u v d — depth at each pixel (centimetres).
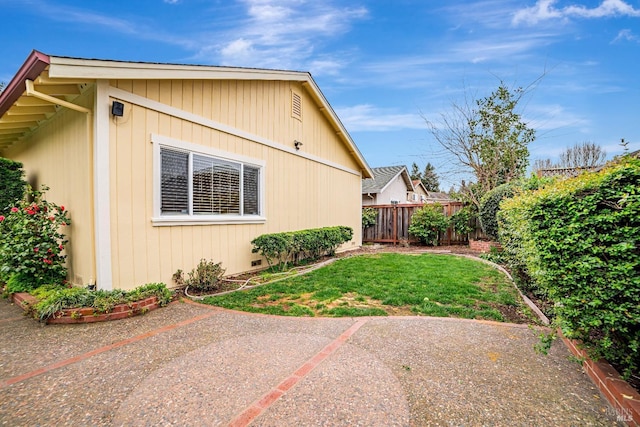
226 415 216
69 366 283
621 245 222
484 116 1259
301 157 897
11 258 476
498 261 784
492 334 356
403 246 1254
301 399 234
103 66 420
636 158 255
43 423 208
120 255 461
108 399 234
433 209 1214
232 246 652
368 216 1357
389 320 399
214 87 613
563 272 255
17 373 271
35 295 446
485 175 1253
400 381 259
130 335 353
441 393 243
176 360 295
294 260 833
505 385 255
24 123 627
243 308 450
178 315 420
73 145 507
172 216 534
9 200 633
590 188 244
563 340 338
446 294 505
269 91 763
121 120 464
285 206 823
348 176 1180
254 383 256
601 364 259
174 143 535
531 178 691
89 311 389
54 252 494
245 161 684
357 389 247
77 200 498
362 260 842
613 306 231
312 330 369
